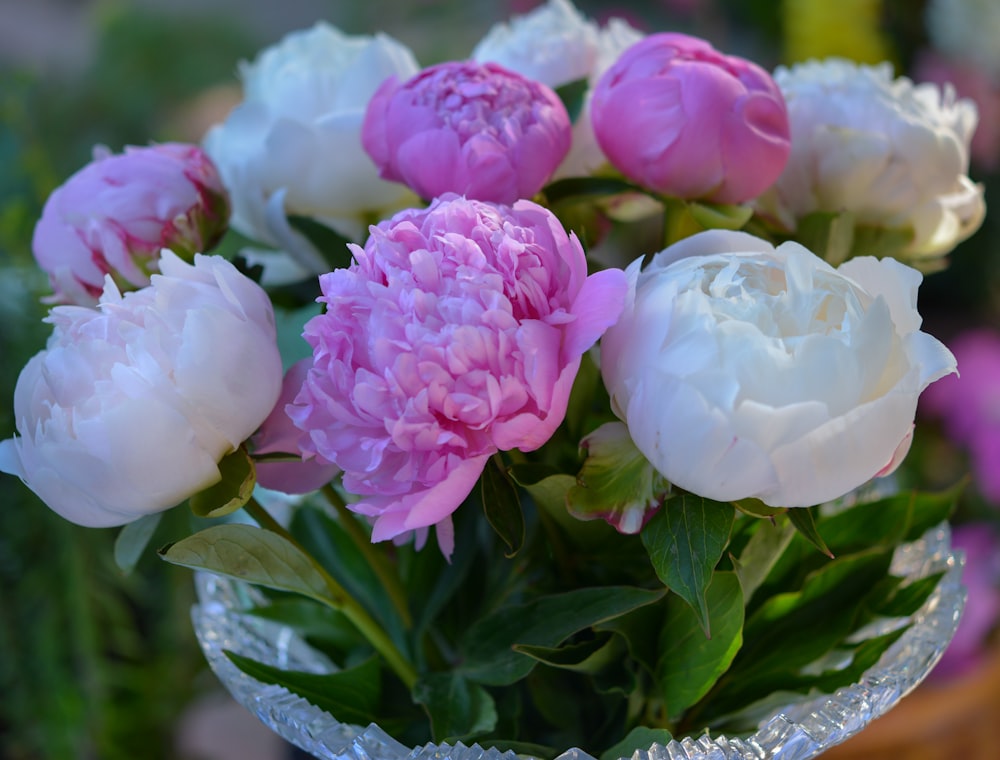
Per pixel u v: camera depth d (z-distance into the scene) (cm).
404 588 65
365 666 61
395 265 51
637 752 54
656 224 102
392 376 49
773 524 58
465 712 58
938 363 52
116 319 53
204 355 52
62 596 102
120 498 53
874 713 58
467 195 57
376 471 51
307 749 59
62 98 158
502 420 50
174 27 194
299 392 54
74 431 51
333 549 67
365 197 65
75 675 105
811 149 63
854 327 50
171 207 61
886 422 50
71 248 60
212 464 53
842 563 63
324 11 257
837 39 156
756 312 51
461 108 57
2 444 57
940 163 63
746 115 57
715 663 57
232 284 54
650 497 54
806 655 61
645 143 58
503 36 67
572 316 51
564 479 55
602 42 68
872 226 64
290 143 63
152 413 51
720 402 49
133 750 113
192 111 158
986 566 115
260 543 57
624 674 60
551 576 62
